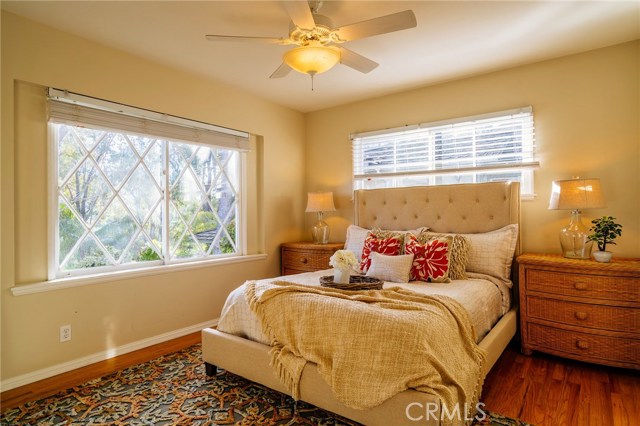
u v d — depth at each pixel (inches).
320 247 150.8
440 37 103.4
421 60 118.9
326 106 169.5
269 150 161.6
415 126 144.7
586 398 81.9
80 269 104.8
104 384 90.1
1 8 86.8
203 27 97.4
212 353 91.1
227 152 149.5
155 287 120.5
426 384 58.7
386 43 106.7
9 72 88.9
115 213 113.7
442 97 139.8
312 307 74.5
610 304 93.0
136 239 118.8
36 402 81.8
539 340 104.0
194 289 132.5
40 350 94.0
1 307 87.8
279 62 119.9
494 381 90.4
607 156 110.0
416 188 137.9
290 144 172.1
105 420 74.5
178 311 127.1
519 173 126.2
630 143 106.9
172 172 129.4
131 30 98.7
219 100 139.6
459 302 80.7
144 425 72.6
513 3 87.0
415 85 141.9
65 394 85.4
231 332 90.0
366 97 156.6
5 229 88.7
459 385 62.2
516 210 118.6
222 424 72.7
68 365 98.9
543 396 83.0
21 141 92.4
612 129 109.4
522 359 104.2
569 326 98.8
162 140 125.3
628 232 107.1
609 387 87.0
